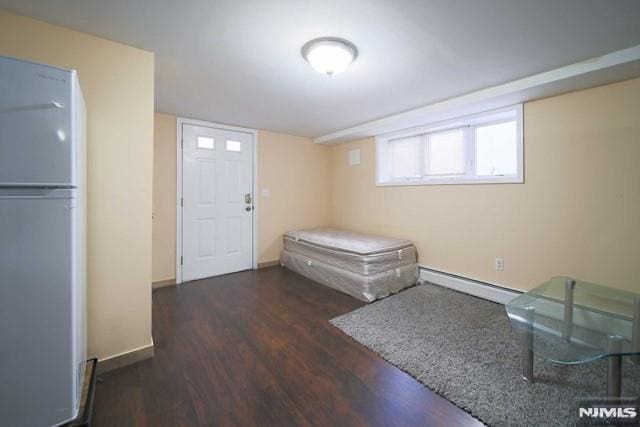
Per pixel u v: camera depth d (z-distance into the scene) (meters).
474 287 2.92
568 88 2.21
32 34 1.47
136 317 1.78
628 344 1.31
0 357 1.00
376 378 1.63
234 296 2.95
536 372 1.64
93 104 1.62
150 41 1.69
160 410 1.38
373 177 4.02
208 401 1.44
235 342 2.02
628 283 2.08
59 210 1.08
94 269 1.62
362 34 1.62
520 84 2.23
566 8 1.38
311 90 2.49
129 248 1.75
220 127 3.65
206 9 1.40
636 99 2.01
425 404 1.43
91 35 1.62
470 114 2.88
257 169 4.00
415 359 1.80
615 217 2.12
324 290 3.14
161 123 3.23
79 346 1.23
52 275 1.07
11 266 1.01
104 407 1.40
